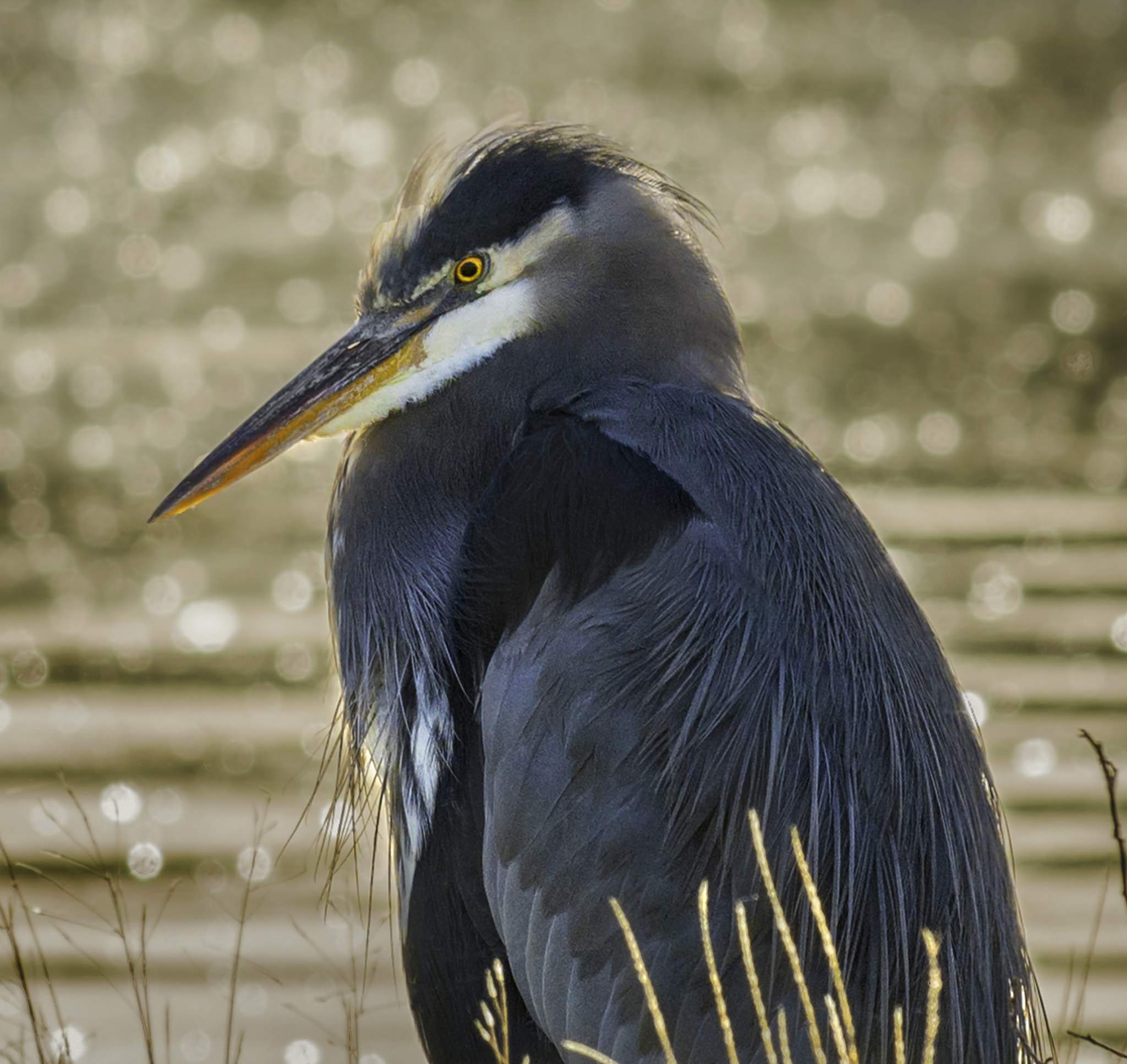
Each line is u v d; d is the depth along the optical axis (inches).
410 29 2107.5
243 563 734.5
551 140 288.7
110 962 458.6
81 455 834.2
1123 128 1656.0
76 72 1850.4
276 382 938.1
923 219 1343.5
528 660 258.7
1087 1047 412.2
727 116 1680.6
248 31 2081.7
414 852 281.1
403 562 287.7
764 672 251.9
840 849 248.1
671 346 283.0
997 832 268.1
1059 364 983.6
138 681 625.0
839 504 271.3
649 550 259.3
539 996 254.1
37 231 1285.7
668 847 248.2
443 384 289.4
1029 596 682.8
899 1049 224.5
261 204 1391.5
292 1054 421.4
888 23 2064.5
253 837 519.5
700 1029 246.5
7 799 541.0
